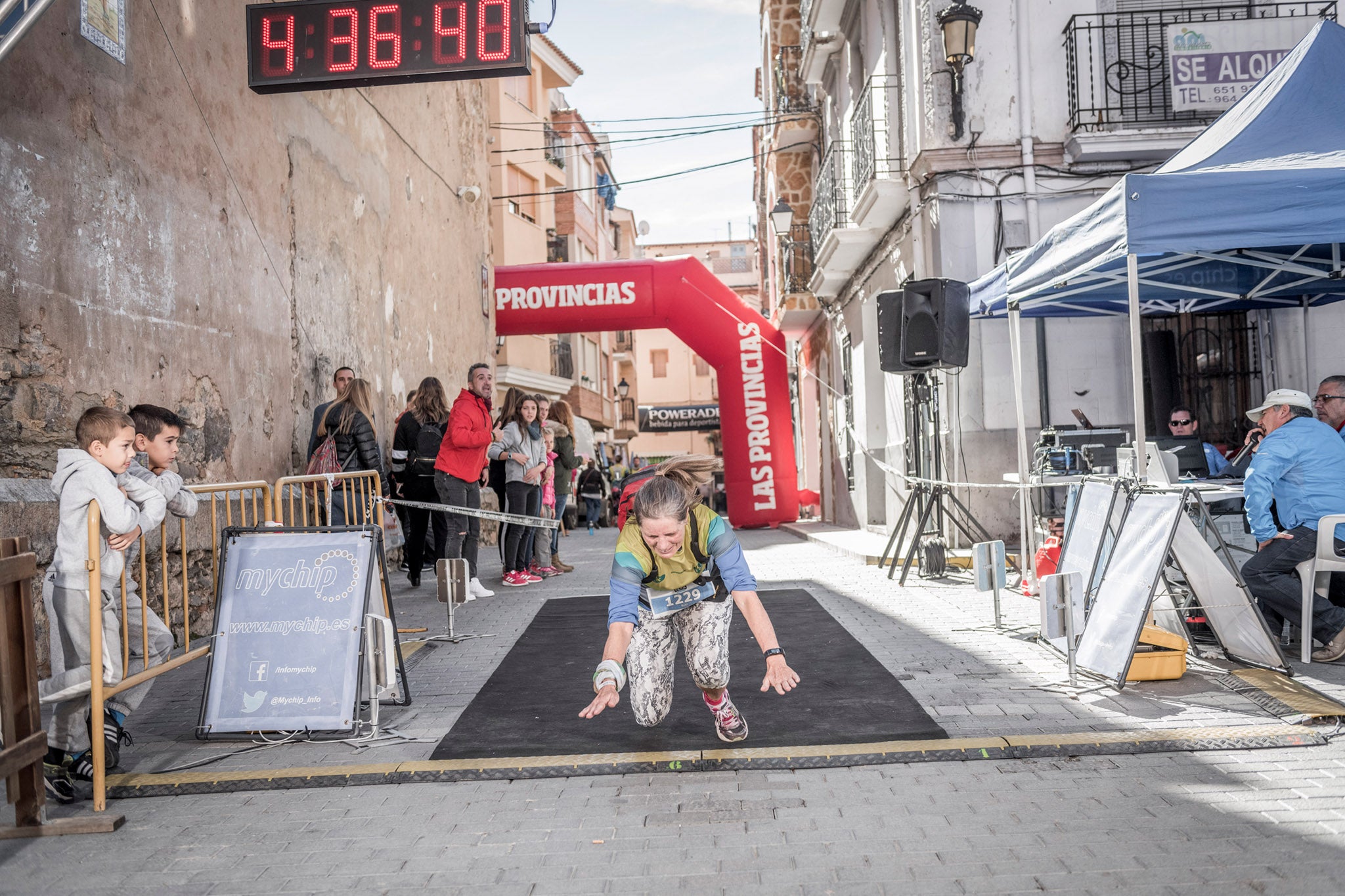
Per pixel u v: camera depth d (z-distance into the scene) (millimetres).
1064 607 4871
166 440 4328
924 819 3287
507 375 25750
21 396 5516
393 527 11273
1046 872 2840
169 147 7148
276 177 8992
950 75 10578
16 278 5477
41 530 5344
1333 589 5965
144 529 3885
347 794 3760
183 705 5285
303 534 4680
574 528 21609
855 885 2809
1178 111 10133
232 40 8219
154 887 2975
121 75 6570
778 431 17391
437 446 9531
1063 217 10555
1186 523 5258
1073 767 3754
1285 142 6180
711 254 65750
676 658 5902
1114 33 10484
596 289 17438
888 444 14242
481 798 3662
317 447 8406
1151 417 10422
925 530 10273
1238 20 10133
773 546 13750
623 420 49688
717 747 4094
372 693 4461
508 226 26391
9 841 3400
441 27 7355
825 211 15750
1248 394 10562
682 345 58469
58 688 3697
